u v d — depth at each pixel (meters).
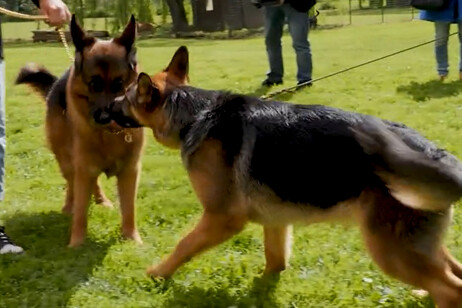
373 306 4.10
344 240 5.16
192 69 15.76
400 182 3.55
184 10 36.03
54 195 6.88
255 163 4.05
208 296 4.30
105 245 5.24
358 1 51.53
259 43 25.17
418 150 3.72
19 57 21.52
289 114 4.05
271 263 4.64
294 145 3.93
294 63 15.87
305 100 10.73
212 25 36.06
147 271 4.61
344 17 40.47
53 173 7.69
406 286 4.30
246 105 4.22
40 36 32.09
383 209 3.68
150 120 4.60
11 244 5.23
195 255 4.41
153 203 6.32
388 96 10.81
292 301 4.21
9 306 4.23
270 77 12.22
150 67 17.38
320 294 4.27
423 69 13.53
